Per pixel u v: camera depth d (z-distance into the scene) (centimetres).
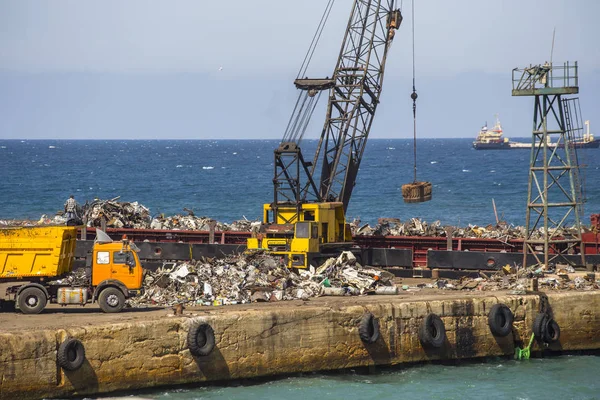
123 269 12825
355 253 18050
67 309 13162
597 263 17425
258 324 12275
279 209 17275
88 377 11150
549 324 14050
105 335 11262
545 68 16625
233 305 13350
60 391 10962
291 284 14700
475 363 13762
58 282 13212
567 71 16588
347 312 12862
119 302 12712
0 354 10544
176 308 12181
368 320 12825
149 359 11556
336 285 14762
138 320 11656
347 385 12375
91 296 12950
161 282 14325
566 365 13738
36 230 12725
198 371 11906
